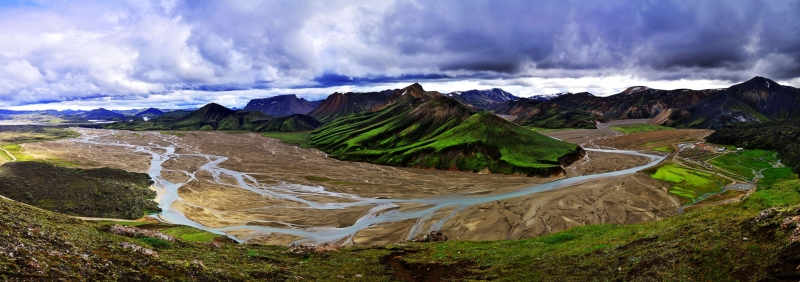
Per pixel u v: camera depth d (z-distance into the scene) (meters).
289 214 101.75
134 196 110.75
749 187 118.12
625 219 90.62
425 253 46.09
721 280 25.58
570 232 56.44
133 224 83.25
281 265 36.09
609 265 32.84
